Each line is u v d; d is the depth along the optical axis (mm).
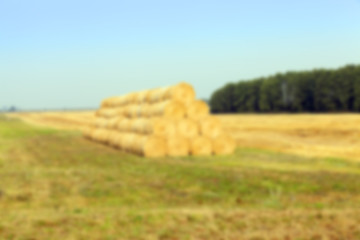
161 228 8609
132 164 19031
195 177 14891
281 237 8266
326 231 8656
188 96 24234
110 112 32000
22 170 16688
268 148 25922
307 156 21281
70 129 53062
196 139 23484
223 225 8906
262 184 13617
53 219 9086
